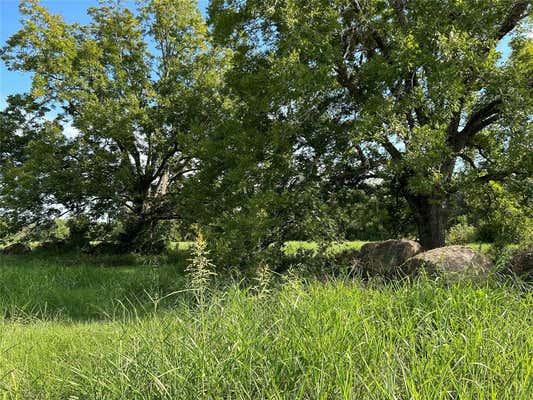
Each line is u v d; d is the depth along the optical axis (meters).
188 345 3.49
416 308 4.05
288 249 10.98
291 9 10.45
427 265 6.72
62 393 3.84
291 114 10.75
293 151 11.09
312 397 2.86
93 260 18.41
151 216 21.23
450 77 9.95
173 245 22.11
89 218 20.47
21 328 6.84
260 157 10.80
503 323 3.83
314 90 10.04
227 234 9.67
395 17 11.95
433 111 10.71
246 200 10.33
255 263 9.15
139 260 17.97
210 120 18.86
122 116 19.41
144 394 3.13
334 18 10.66
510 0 10.67
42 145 19.42
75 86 20.33
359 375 2.82
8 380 4.14
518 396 2.56
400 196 14.27
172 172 22.66
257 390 3.01
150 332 4.11
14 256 20.08
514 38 11.98
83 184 19.16
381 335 3.61
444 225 12.53
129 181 19.83
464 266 6.55
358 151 12.50
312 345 3.26
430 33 10.65
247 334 3.55
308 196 10.69
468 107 12.30
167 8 21.20
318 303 4.23
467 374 2.96
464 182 11.16
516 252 6.79
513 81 10.33
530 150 10.34
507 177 11.58
